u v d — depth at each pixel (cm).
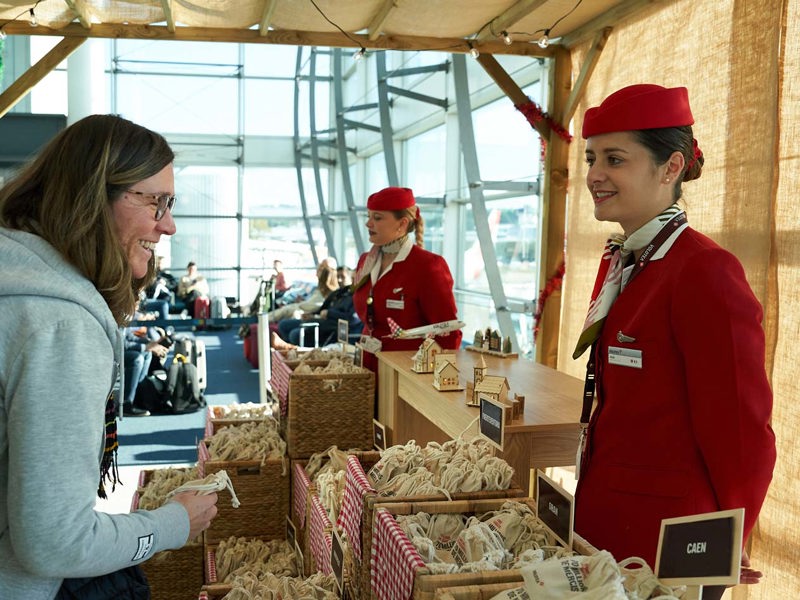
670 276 159
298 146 1780
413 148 1194
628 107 162
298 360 386
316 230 1834
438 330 353
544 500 158
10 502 103
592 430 176
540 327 473
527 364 320
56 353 105
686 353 154
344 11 410
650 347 161
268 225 1798
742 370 148
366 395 349
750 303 152
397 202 376
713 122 319
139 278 130
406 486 183
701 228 323
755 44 290
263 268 1675
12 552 109
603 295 173
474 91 900
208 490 138
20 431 102
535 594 120
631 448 165
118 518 115
